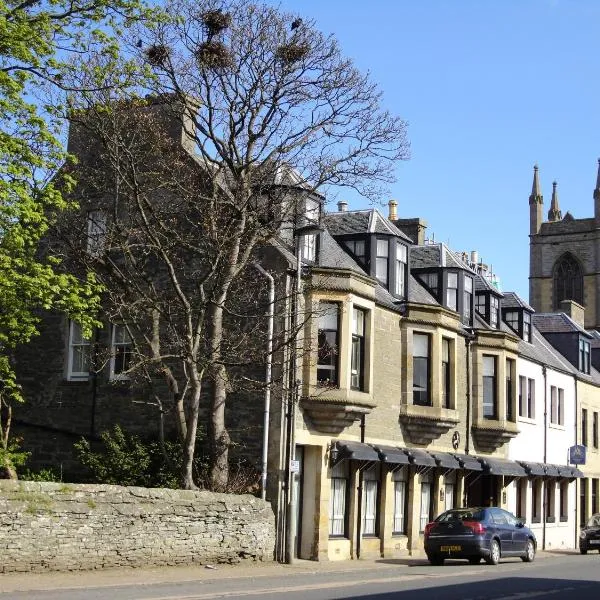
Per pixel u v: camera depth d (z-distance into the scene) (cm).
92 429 2831
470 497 3703
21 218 2044
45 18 2102
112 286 2586
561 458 4409
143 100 2383
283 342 2425
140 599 1454
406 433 3131
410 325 3144
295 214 2498
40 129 2070
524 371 4050
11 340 2294
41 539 1831
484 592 1780
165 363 2748
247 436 2603
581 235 10038
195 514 2164
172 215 2661
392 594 1684
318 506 2680
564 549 4303
